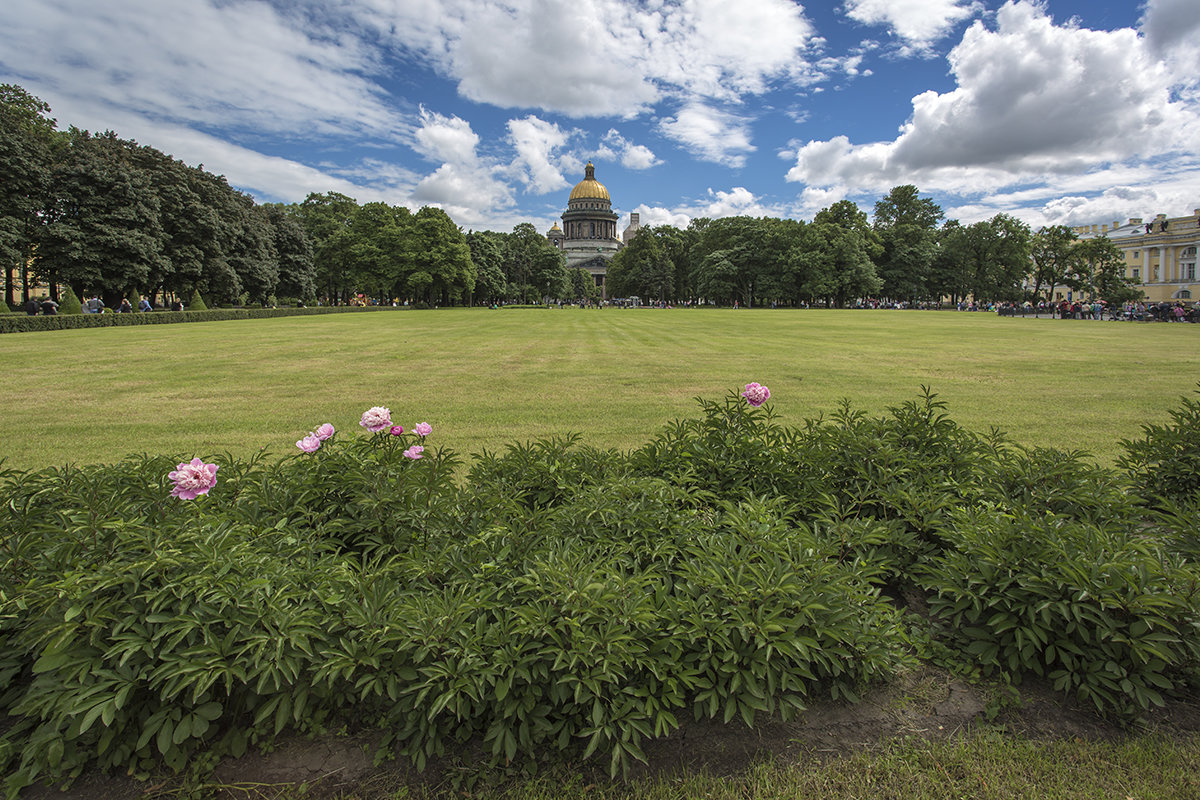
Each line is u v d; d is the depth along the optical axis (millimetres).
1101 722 2908
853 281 74188
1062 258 72688
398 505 3682
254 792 2512
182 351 19219
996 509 3928
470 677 2480
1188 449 4973
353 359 17281
